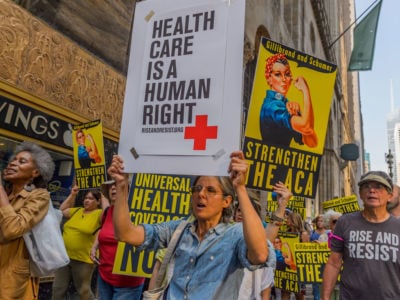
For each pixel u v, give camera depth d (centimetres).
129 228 197
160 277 188
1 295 234
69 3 618
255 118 268
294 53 280
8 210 231
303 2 2394
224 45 205
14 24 511
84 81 634
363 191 279
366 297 260
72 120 605
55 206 581
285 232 512
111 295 369
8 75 498
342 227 290
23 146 270
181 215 385
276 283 503
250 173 263
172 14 224
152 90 220
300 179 275
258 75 270
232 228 183
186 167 199
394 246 261
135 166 212
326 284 287
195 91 207
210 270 172
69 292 570
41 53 553
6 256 239
